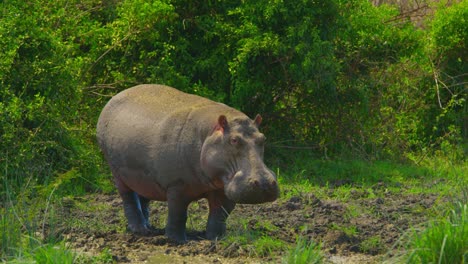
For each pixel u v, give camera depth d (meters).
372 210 33.25
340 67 44.50
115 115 29.55
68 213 31.48
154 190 28.44
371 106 47.66
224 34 43.97
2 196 31.02
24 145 34.94
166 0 43.78
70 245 26.08
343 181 40.81
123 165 28.94
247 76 43.66
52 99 37.94
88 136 40.78
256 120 26.86
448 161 46.41
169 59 42.62
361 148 46.44
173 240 27.89
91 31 43.38
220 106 27.78
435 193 37.19
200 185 27.25
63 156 36.66
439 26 52.16
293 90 46.12
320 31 44.41
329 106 46.12
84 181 37.03
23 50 37.84
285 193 36.38
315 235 28.80
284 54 42.94
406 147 48.62
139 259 25.84
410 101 50.97
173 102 28.69
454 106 52.47
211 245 27.28
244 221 29.73
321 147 46.41
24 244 25.25
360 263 25.67
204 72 44.53
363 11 47.44
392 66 49.28
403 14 54.25
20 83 37.41
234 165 25.80
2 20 37.41
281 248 26.91
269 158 44.25
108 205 33.53
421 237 24.23
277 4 42.84
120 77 42.66
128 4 43.44
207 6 44.69
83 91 42.28
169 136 27.42
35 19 39.06
